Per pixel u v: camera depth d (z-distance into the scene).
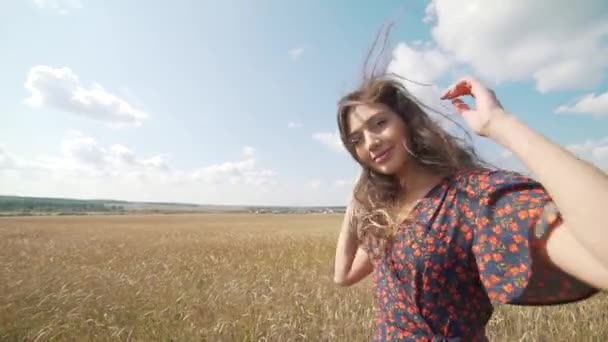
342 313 5.17
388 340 1.23
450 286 1.07
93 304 5.86
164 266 9.84
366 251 1.40
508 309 4.92
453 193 1.09
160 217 69.56
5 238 22.11
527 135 0.77
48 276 8.34
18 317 5.14
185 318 4.93
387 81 1.27
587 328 4.19
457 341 1.07
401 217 1.22
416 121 1.23
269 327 4.62
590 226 0.59
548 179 0.67
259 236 22.41
